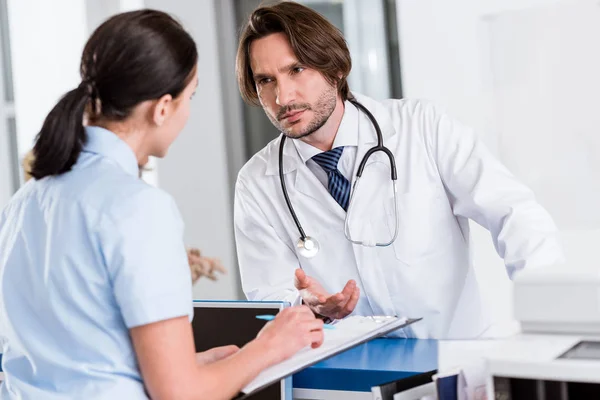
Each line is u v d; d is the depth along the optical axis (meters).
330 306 1.50
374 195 1.77
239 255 1.92
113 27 1.04
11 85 3.36
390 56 3.27
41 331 1.04
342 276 1.79
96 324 1.01
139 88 1.03
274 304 1.38
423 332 1.78
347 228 1.74
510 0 2.67
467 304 1.82
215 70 3.48
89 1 3.21
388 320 1.35
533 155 2.66
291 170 1.83
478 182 1.68
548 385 0.88
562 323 0.98
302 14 1.63
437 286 1.76
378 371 1.27
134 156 1.08
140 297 0.97
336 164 1.79
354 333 1.26
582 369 0.84
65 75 3.26
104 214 1.00
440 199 1.77
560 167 2.63
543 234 1.55
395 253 1.75
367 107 1.83
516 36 2.67
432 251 1.76
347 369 1.30
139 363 1.00
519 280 1.00
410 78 2.89
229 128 3.64
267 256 1.86
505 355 0.90
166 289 0.99
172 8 3.35
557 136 2.63
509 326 2.51
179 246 1.02
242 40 1.70
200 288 3.50
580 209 2.60
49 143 1.04
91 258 1.00
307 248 1.75
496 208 1.64
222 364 1.04
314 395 1.33
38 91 3.29
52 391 1.03
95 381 1.01
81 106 1.04
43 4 3.27
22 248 1.06
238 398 1.07
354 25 3.30
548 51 2.62
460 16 2.77
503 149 2.72
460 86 2.79
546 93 2.63
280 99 1.62
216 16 3.57
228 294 3.54
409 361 1.33
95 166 1.05
